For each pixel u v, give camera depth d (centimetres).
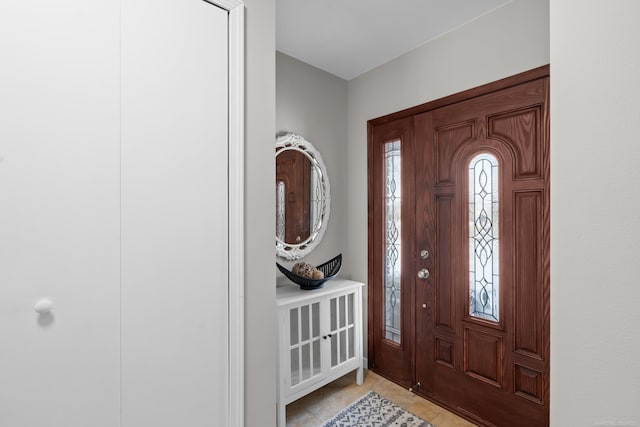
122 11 90
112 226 88
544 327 163
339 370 217
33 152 76
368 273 254
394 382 236
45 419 78
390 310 244
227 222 113
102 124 86
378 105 246
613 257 43
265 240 126
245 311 118
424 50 213
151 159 95
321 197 247
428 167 215
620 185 42
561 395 48
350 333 230
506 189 177
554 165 50
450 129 203
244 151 118
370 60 237
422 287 220
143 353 94
